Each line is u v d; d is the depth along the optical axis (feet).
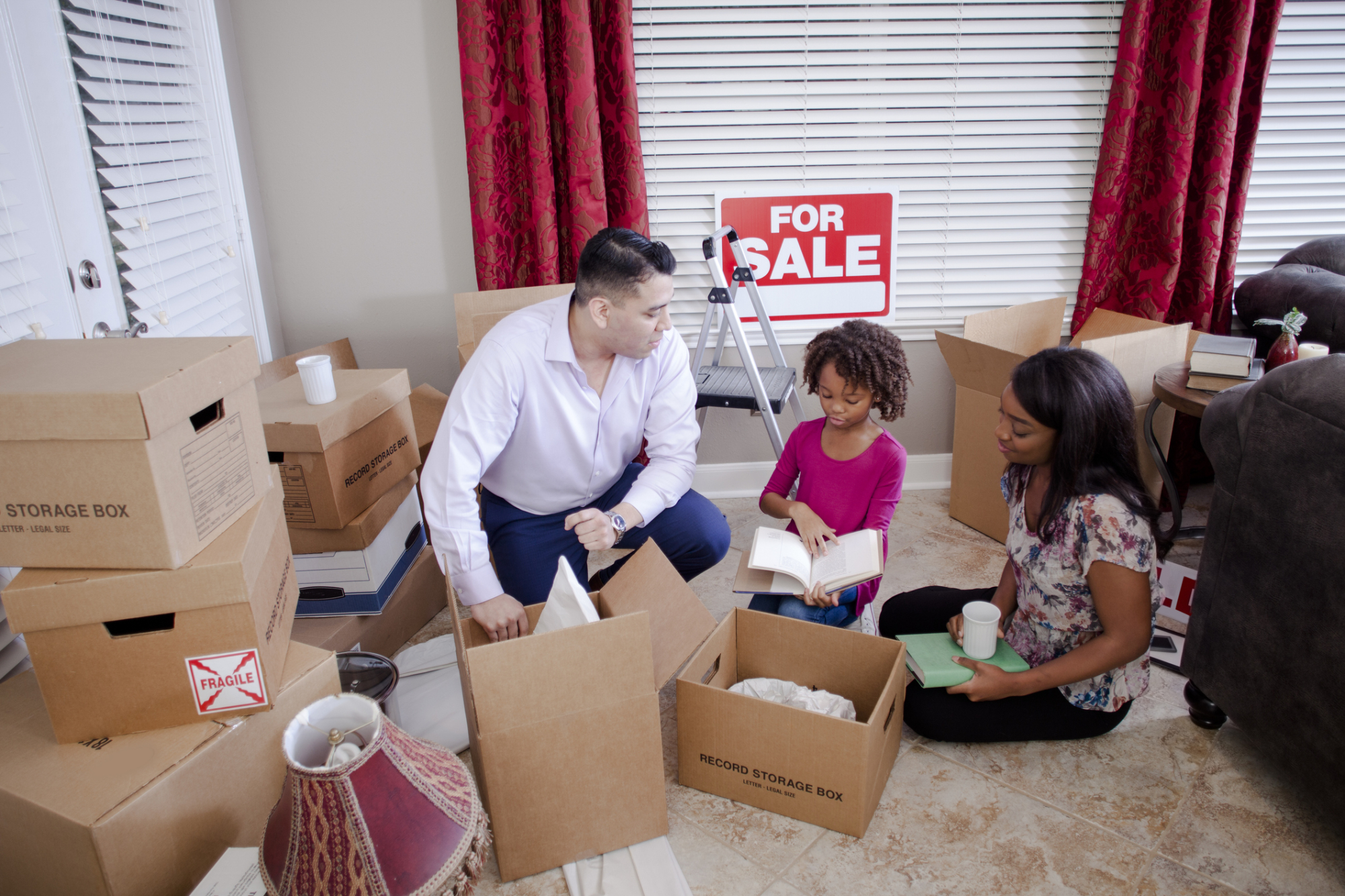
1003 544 8.36
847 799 4.81
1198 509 9.05
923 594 6.19
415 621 6.97
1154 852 4.77
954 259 9.09
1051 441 4.85
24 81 4.96
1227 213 8.93
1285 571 4.77
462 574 5.35
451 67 8.05
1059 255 9.13
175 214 6.50
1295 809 5.05
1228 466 5.23
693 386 6.43
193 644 3.80
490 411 5.46
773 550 5.78
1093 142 8.67
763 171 8.61
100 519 3.55
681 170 8.59
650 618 5.00
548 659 4.17
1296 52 8.68
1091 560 4.80
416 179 8.35
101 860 3.42
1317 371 4.58
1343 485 4.32
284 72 7.93
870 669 5.40
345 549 6.07
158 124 6.53
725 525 6.67
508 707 4.18
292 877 3.11
